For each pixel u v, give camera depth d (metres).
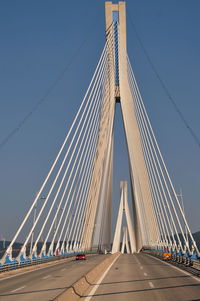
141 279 19.00
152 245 67.94
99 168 67.12
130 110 68.62
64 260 46.56
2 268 24.66
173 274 22.05
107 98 65.56
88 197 65.00
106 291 14.32
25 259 30.39
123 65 69.31
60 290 15.23
